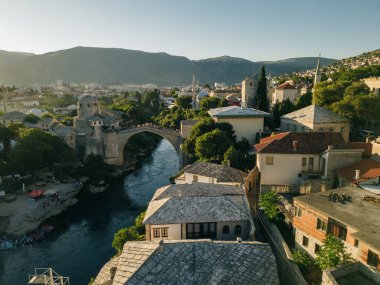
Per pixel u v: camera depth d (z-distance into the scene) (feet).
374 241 72.64
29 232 207.00
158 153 425.28
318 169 147.02
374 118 224.74
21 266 169.48
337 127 213.66
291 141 150.92
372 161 137.59
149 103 647.97
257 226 130.00
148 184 297.12
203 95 601.62
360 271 76.33
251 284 77.05
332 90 246.68
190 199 120.16
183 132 314.76
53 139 311.06
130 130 353.51
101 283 98.68
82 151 366.02
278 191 141.18
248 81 350.84
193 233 113.70
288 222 114.11
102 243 193.47
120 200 261.85
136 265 81.30
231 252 83.76
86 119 372.38
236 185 149.48
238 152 200.75
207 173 165.58
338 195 100.17
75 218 231.09
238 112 266.36
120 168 345.10
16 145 286.05
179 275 77.36
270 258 83.51
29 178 291.17
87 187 293.23
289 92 381.81
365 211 89.66
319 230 91.86
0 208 234.17
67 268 166.30
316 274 85.71
